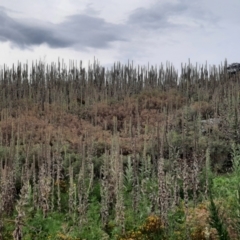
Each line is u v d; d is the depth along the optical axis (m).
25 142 27.33
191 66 58.56
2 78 60.53
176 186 16.47
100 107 40.56
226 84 45.09
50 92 50.34
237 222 9.52
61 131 29.12
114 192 17.36
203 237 12.02
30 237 14.43
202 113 33.12
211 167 20.64
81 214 15.80
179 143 22.62
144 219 15.07
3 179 17.41
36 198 17.78
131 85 54.84
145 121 32.97
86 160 21.33
